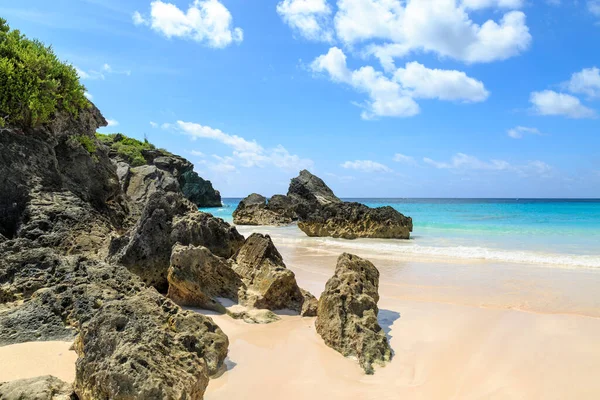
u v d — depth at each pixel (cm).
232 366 697
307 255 2147
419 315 1018
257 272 1084
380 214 3225
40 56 1811
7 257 930
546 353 769
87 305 725
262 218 4956
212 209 8450
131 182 3594
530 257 1947
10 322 710
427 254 2103
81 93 2012
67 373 569
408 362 732
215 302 1001
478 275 1548
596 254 2044
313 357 745
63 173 1742
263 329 890
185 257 1004
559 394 613
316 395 603
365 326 798
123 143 7512
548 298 1196
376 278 1088
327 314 844
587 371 688
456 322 960
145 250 1161
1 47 1752
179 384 472
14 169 1430
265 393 606
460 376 674
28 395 461
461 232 3328
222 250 1288
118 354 465
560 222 3997
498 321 968
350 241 2953
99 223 1487
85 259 932
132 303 594
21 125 1678
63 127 1941
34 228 1333
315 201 5388
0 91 1639
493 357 752
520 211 6172
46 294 776
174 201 1299
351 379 661
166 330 571
